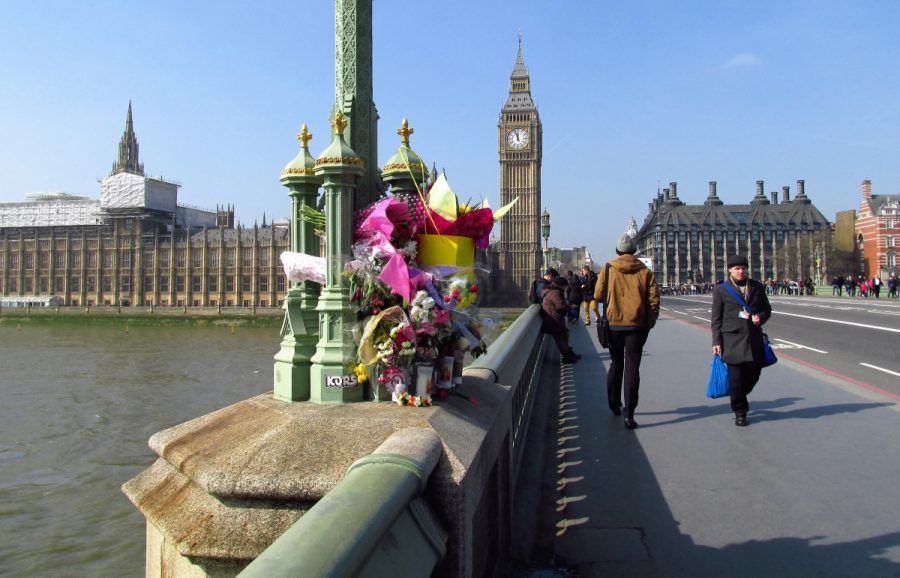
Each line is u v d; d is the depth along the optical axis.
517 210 128.88
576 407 8.93
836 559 4.09
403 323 3.14
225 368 56.03
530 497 5.36
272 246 123.50
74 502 19.39
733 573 3.95
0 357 64.88
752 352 7.33
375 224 3.44
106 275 133.75
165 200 138.75
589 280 23.50
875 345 16.28
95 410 35.44
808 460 6.13
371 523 1.66
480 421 3.23
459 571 2.33
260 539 2.40
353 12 3.90
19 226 152.00
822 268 112.56
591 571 4.03
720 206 191.12
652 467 6.08
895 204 112.62
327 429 2.74
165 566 2.68
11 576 14.44
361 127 3.90
